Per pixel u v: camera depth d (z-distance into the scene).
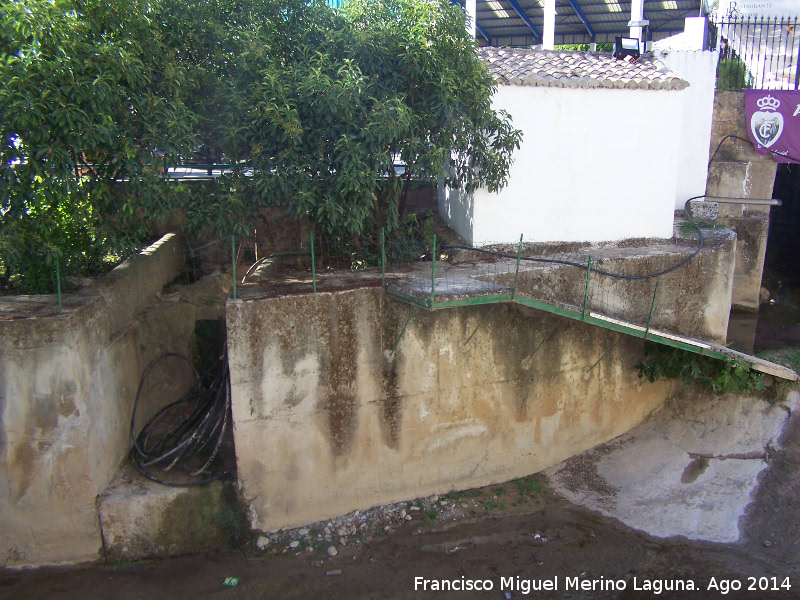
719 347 10.41
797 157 14.48
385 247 10.12
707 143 14.36
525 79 10.46
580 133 10.97
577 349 10.27
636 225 11.70
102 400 7.98
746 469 9.97
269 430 8.15
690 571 8.23
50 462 7.49
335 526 8.70
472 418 9.50
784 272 17.36
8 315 7.24
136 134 7.73
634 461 10.52
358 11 9.25
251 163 8.44
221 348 9.92
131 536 7.93
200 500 8.07
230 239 9.17
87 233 8.60
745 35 16.47
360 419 8.68
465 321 9.09
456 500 9.45
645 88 11.05
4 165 6.92
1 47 7.14
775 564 8.44
